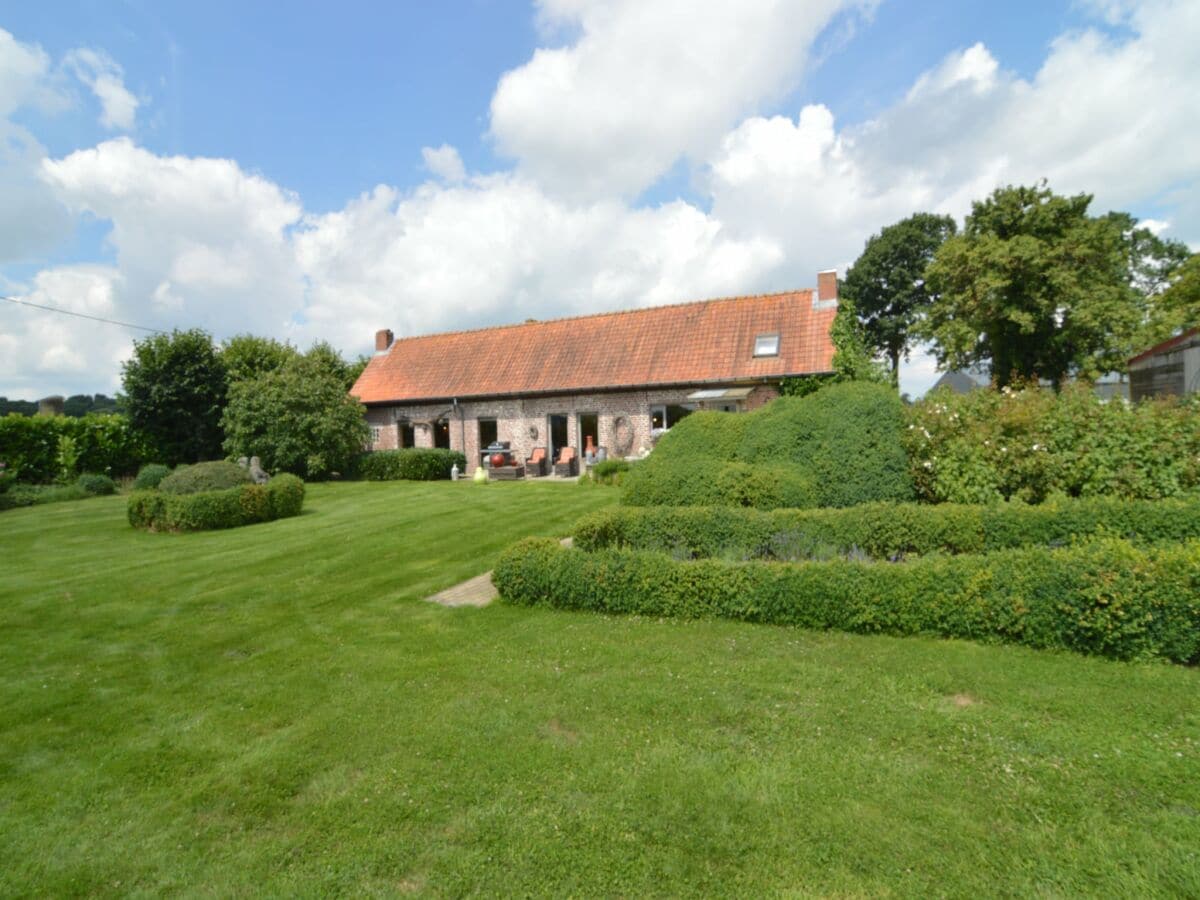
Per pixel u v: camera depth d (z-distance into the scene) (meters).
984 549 6.34
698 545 7.03
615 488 16.75
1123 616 4.69
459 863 2.81
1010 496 7.70
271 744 3.95
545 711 4.20
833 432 8.23
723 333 20.77
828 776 3.34
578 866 2.76
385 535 10.95
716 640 5.45
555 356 23.23
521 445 22.88
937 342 27.92
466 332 27.23
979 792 3.16
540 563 6.68
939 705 4.11
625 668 4.89
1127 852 2.70
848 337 18.45
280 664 5.34
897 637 5.40
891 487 7.79
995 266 24.14
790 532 6.76
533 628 5.99
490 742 3.82
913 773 3.34
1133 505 6.09
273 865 2.86
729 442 8.73
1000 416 8.14
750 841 2.86
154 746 3.98
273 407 21.38
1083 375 24.30
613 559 6.41
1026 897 2.49
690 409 20.05
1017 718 3.88
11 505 17.45
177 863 2.91
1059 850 2.74
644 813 3.09
